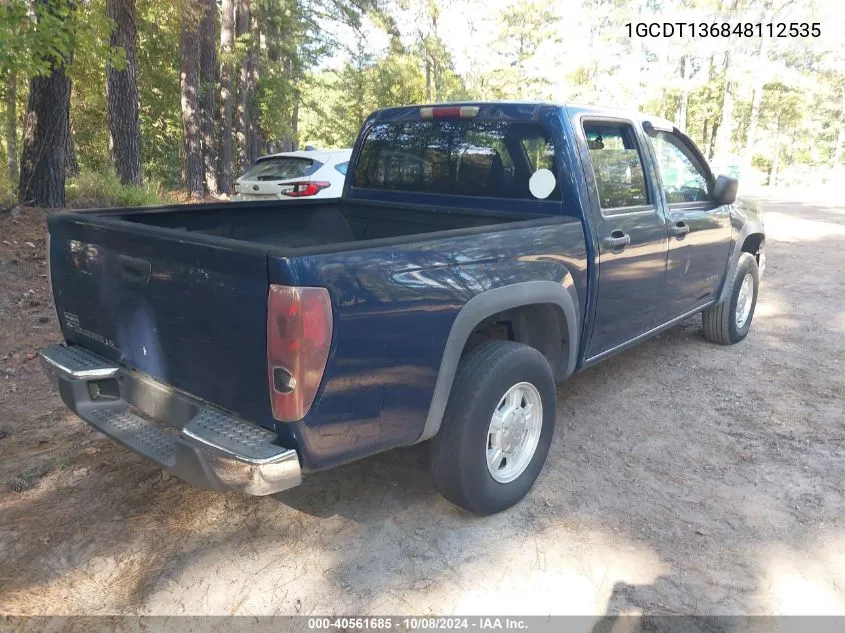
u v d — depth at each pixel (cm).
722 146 4712
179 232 257
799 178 4922
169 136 2523
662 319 455
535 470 331
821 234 1241
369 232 449
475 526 310
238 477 228
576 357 363
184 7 1606
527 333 354
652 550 294
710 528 311
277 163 995
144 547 290
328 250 229
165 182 2467
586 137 368
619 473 361
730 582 274
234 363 240
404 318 252
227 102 2112
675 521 316
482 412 288
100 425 288
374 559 285
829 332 619
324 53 3100
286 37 2628
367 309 238
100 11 800
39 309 623
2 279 677
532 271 312
